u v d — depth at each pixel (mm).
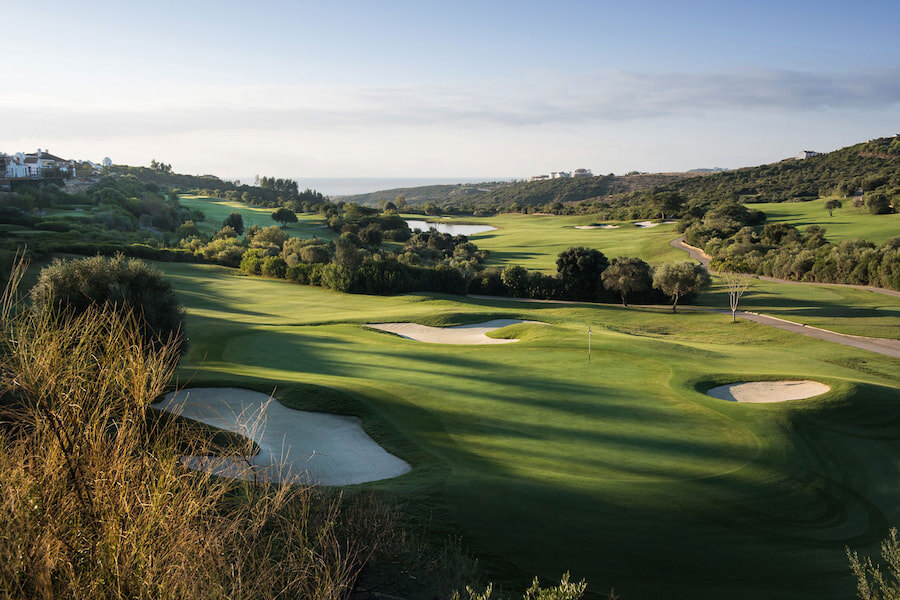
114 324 3902
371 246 127125
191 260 83125
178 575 3430
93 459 3453
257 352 34938
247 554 4137
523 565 12305
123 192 142750
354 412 21797
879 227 105250
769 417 23547
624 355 34219
